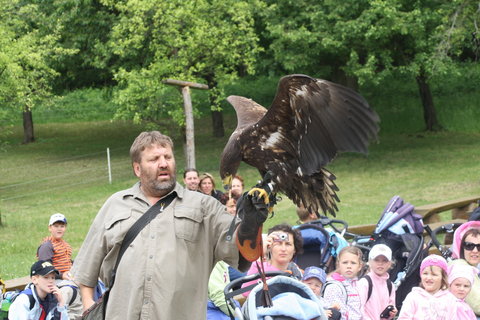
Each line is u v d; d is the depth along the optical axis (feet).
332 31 72.23
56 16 82.17
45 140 108.27
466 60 109.09
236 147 13.51
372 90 109.19
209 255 12.53
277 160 13.33
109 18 81.71
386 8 67.21
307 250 23.59
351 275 20.47
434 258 19.69
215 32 69.05
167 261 12.07
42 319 18.58
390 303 20.66
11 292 19.62
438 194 60.39
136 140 12.66
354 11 70.64
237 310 14.62
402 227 24.14
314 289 19.26
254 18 79.00
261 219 11.12
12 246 45.50
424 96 97.45
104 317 12.51
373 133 12.72
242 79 115.34
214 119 99.86
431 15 69.56
